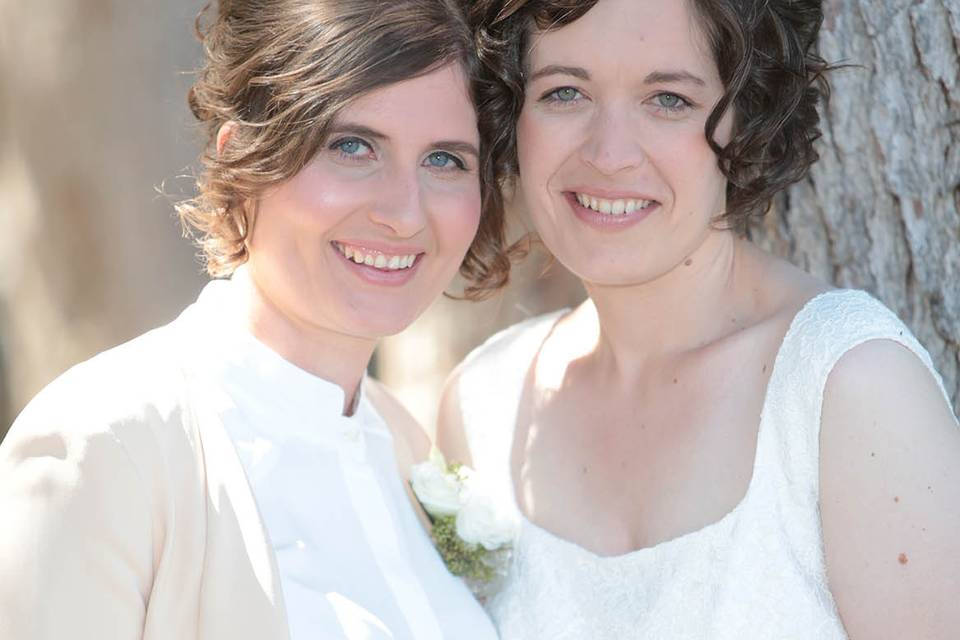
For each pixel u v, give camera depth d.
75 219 6.72
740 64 2.72
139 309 6.66
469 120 2.82
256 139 2.68
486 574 3.03
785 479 2.70
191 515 2.54
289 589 2.65
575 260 2.94
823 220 3.42
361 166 2.74
